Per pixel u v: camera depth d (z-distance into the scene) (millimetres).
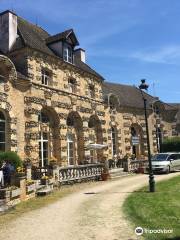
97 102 29469
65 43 26422
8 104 20281
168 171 28094
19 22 25703
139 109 37000
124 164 29297
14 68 20609
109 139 31609
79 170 22219
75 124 26906
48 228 9766
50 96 23672
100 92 30297
